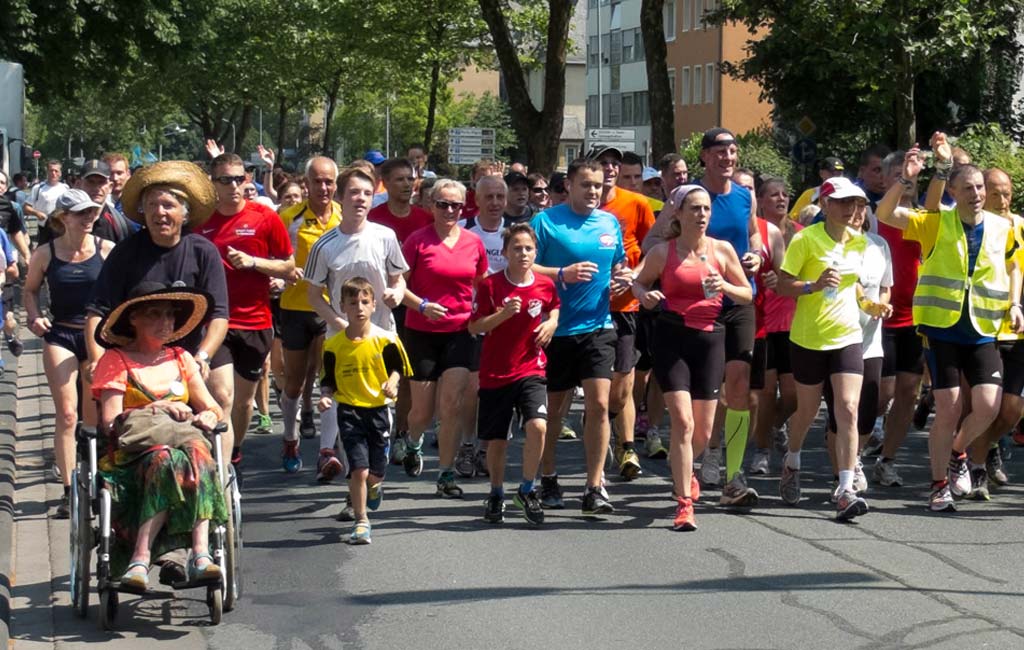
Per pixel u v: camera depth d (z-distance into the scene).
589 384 10.81
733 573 9.23
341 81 63.09
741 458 11.28
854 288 10.88
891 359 12.03
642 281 10.58
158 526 8.06
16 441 14.28
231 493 8.55
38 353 22.30
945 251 11.08
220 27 60.69
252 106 75.94
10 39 41.72
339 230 11.30
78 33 43.16
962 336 11.09
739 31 70.31
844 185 10.72
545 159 32.25
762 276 11.95
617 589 8.85
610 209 12.91
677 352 10.55
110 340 8.54
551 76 31.92
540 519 10.73
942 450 11.16
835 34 25.48
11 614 8.37
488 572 9.31
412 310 11.95
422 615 8.35
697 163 48.28
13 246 18.67
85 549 8.12
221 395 10.33
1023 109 43.06
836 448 11.12
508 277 10.48
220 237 11.30
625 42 84.00
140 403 8.45
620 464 12.43
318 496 11.91
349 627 8.14
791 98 42.50
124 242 9.22
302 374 12.89
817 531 10.48
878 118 41.88
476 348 11.87
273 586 9.06
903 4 24.75
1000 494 11.95
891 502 11.58
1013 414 11.60
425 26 48.47
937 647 7.63
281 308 12.86
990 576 9.14
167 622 8.27
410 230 13.24
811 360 10.93
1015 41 41.22
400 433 13.24
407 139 79.75
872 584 8.94
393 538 10.35
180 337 8.86
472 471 12.73
